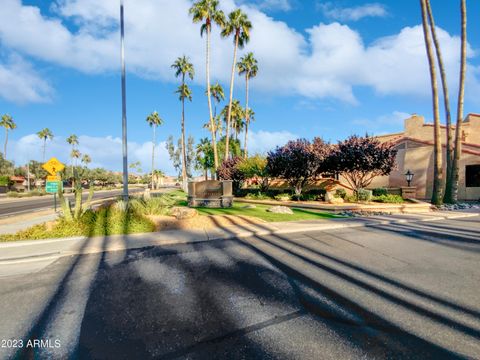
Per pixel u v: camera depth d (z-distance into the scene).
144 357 2.47
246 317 3.20
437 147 16.42
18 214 15.88
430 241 7.34
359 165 15.55
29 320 3.20
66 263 5.55
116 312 3.38
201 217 10.70
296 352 2.51
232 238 7.87
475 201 19.09
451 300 3.62
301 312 3.31
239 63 41.00
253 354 2.49
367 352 2.50
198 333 2.87
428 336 2.76
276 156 18.38
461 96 16.97
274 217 11.58
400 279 4.43
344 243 7.14
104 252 6.41
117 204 11.45
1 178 56.19
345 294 3.85
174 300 3.71
